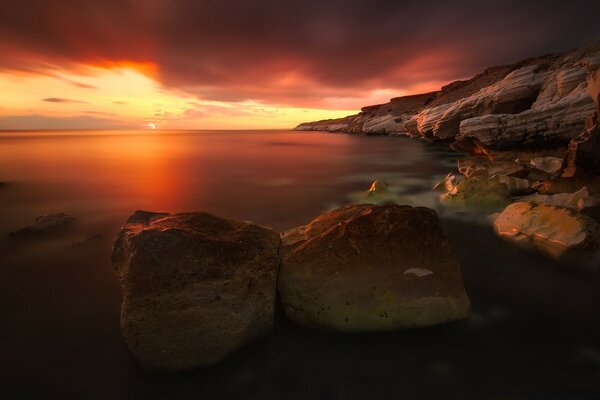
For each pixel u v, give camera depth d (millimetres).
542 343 4770
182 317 4016
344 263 4848
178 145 53125
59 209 12766
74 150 40250
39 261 7816
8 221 11164
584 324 5176
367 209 6086
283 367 4367
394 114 77438
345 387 4133
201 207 13227
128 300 4016
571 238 6523
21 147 44281
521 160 17250
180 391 4125
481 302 5793
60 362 4645
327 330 4738
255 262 4742
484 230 9031
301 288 4863
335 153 36531
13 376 4418
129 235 5191
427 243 5020
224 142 62906
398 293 4715
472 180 11523
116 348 4902
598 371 4258
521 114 17641
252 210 12758
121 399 4059
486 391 4023
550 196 9414
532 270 6816
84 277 7078
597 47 20938
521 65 43125
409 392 4051
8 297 6297
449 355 4535
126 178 19953
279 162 28578
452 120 26625
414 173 21219
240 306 4246
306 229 5984
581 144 9875
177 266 4176
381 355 4531
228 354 4242
